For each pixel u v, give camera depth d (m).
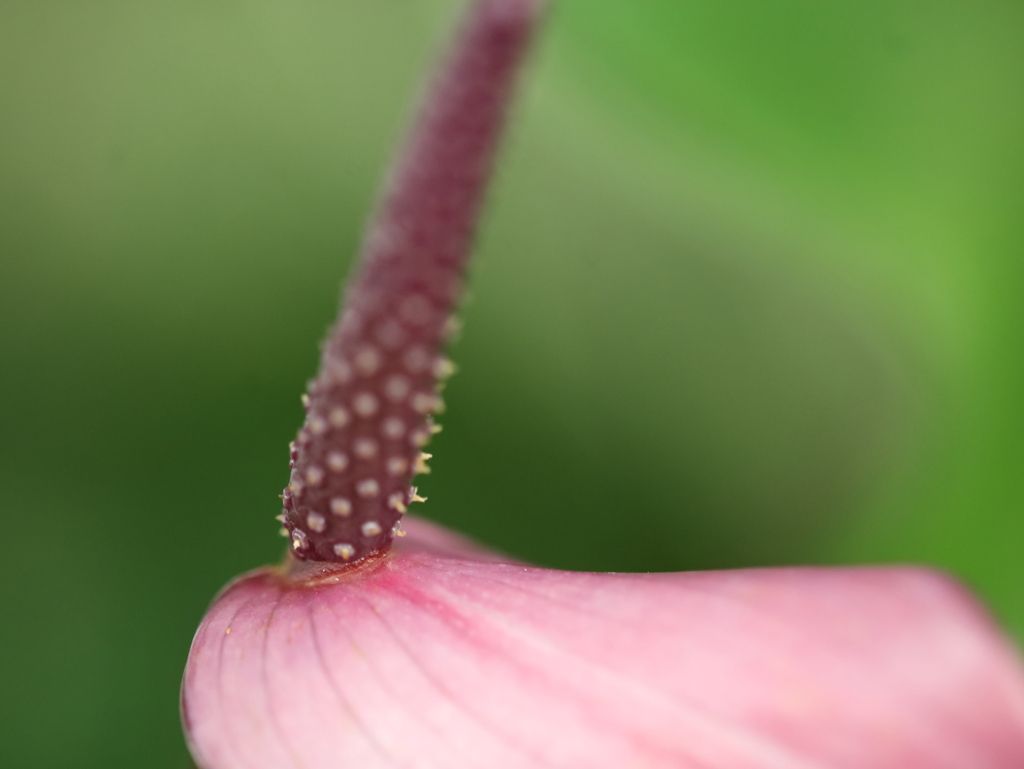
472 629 0.14
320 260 0.31
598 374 0.30
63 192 0.31
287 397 0.31
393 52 0.31
